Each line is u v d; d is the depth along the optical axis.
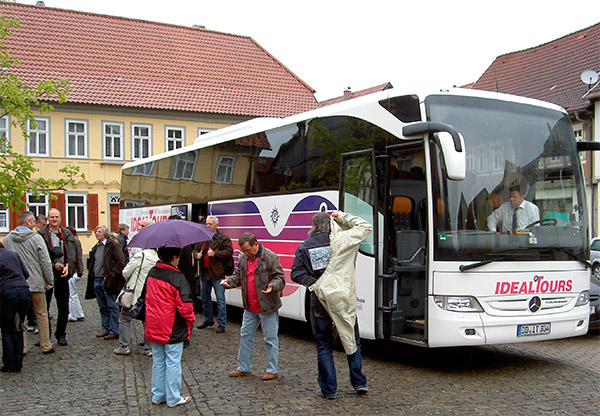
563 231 8.62
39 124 32.41
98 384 8.00
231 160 13.39
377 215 8.80
